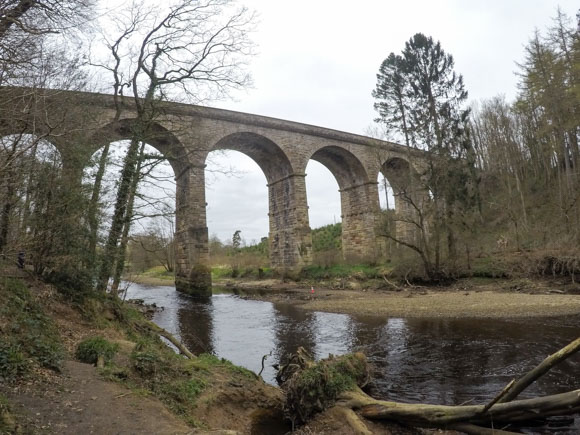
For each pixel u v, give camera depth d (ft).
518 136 147.64
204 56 54.49
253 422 23.30
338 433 21.12
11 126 25.77
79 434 15.10
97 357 24.30
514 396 17.78
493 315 56.85
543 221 110.93
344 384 24.66
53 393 18.12
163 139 76.33
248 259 175.32
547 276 84.07
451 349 38.91
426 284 97.76
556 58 103.24
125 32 50.39
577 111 99.19
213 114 101.14
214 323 59.26
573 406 16.29
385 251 125.70
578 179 105.40
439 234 96.99
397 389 28.48
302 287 110.93
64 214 36.04
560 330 44.75
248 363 36.88
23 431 14.08
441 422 19.70
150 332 41.93
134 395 20.12
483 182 145.48
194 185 94.48
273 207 130.11
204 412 21.68
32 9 25.11
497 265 92.89
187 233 94.99
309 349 41.65
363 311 67.05
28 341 22.30
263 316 66.13
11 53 23.82
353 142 128.47
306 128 118.62
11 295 28.22
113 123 50.11
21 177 30.32
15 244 30.37
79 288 38.81
